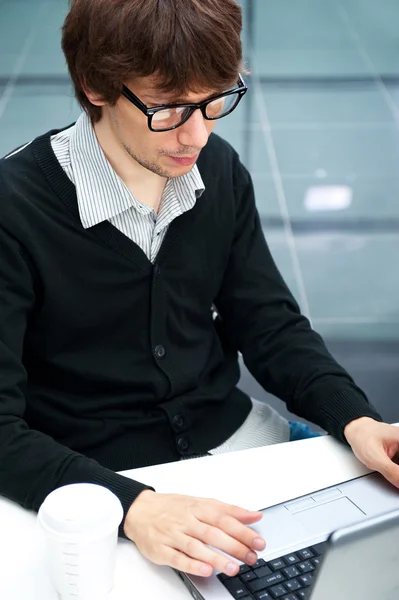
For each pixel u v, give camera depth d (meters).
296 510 1.05
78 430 1.30
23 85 4.60
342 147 4.00
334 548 0.70
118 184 1.23
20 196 1.21
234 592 0.90
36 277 1.23
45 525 0.84
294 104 4.45
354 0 6.04
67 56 1.17
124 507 1.01
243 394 1.50
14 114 4.26
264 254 1.47
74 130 1.25
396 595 0.78
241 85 1.13
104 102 1.15
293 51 5.14
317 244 3.25
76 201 1.23
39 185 1.23
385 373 2.59
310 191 3.63
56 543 0.84
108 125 1.20
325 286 3.00
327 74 4.83
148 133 1.12
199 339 1.40
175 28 1.03
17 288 1.21
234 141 4.04
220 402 1.41
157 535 0.96
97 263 1.25
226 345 1.51
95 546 0.84
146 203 1.28
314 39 5.34
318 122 4.25
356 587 0.74
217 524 0.97
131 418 1.32
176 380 1.33
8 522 1.03
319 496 1.08
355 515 1.04
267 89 4.62
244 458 1.16
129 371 1.31
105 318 1.29
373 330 2.79
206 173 1.38
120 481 1.05
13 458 1.09
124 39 1.04
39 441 1.12
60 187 1.23
